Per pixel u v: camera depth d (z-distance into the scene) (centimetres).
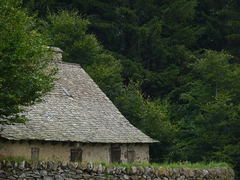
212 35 7162
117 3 7112
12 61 2003
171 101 6450
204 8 7494
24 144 2717
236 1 7362
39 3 6406
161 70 6744
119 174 2398
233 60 6869
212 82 5684
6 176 1983
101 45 6206
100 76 4938
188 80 6316
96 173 2303
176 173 2719
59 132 2934
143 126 4356
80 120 3241
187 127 5266
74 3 6738
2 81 1983
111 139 3141
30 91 2100
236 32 7088
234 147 4275
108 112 3556
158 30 6631
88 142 2958
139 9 7050
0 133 2588
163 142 4316
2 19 2047
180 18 6956
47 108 3191
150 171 2545
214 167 3131
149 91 6762
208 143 4478
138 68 6494
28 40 2114
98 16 6869
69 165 2209
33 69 2120
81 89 3725
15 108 2130
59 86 3581
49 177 2120
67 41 5556
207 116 4681
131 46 6944
